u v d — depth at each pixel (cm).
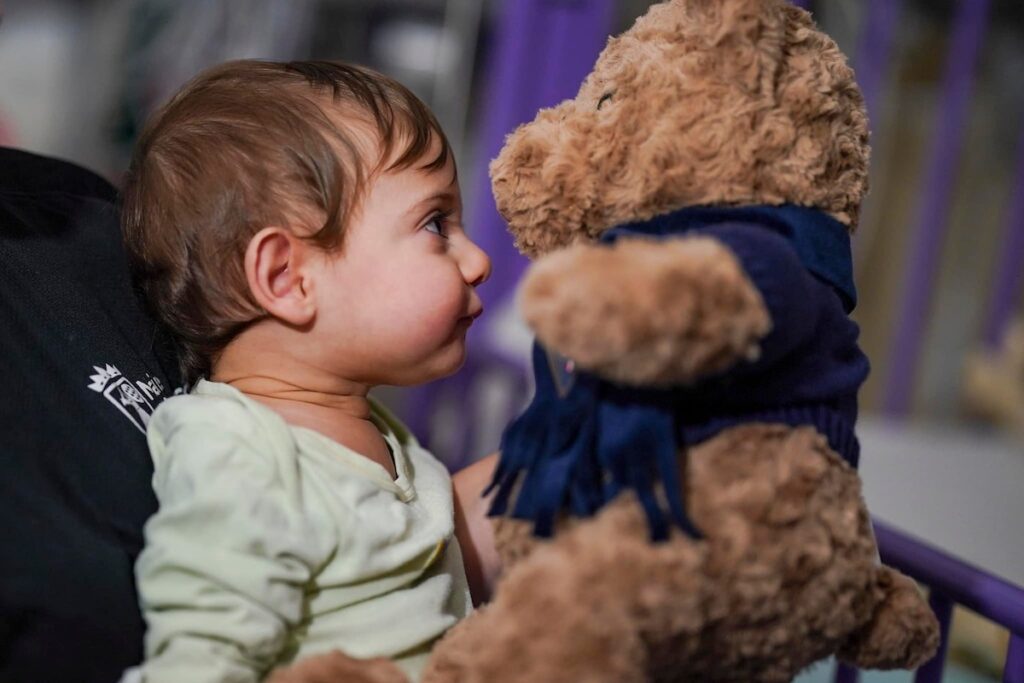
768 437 63
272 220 82
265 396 85
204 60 267
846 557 64
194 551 70
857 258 265
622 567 58
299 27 263
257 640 69
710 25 70
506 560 70
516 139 77
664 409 62
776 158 69
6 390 76
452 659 67
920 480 209
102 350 85
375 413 94
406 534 80
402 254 83
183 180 84
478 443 228
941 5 264
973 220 277
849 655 72
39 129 285
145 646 70
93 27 284
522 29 213
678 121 69
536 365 71
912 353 251
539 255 77
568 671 56
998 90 276
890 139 264
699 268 54
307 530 74
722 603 60
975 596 91
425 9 263
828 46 73
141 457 80
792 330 61
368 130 84
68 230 93
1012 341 260
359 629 76
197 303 86
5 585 65
